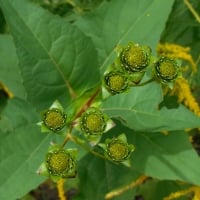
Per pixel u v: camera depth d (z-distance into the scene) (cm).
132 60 23
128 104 27
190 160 29
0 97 37
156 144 29
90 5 38
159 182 39
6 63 32
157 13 29
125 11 29
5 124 33
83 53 28
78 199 33
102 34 30
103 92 23
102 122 24
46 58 27
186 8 37
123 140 24
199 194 34
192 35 37
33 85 27
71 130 25
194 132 37
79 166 33
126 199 34
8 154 28
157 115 27
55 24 27
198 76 36
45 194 51
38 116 30
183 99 35
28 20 27
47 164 24
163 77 23
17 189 27
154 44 28
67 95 28
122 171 33
